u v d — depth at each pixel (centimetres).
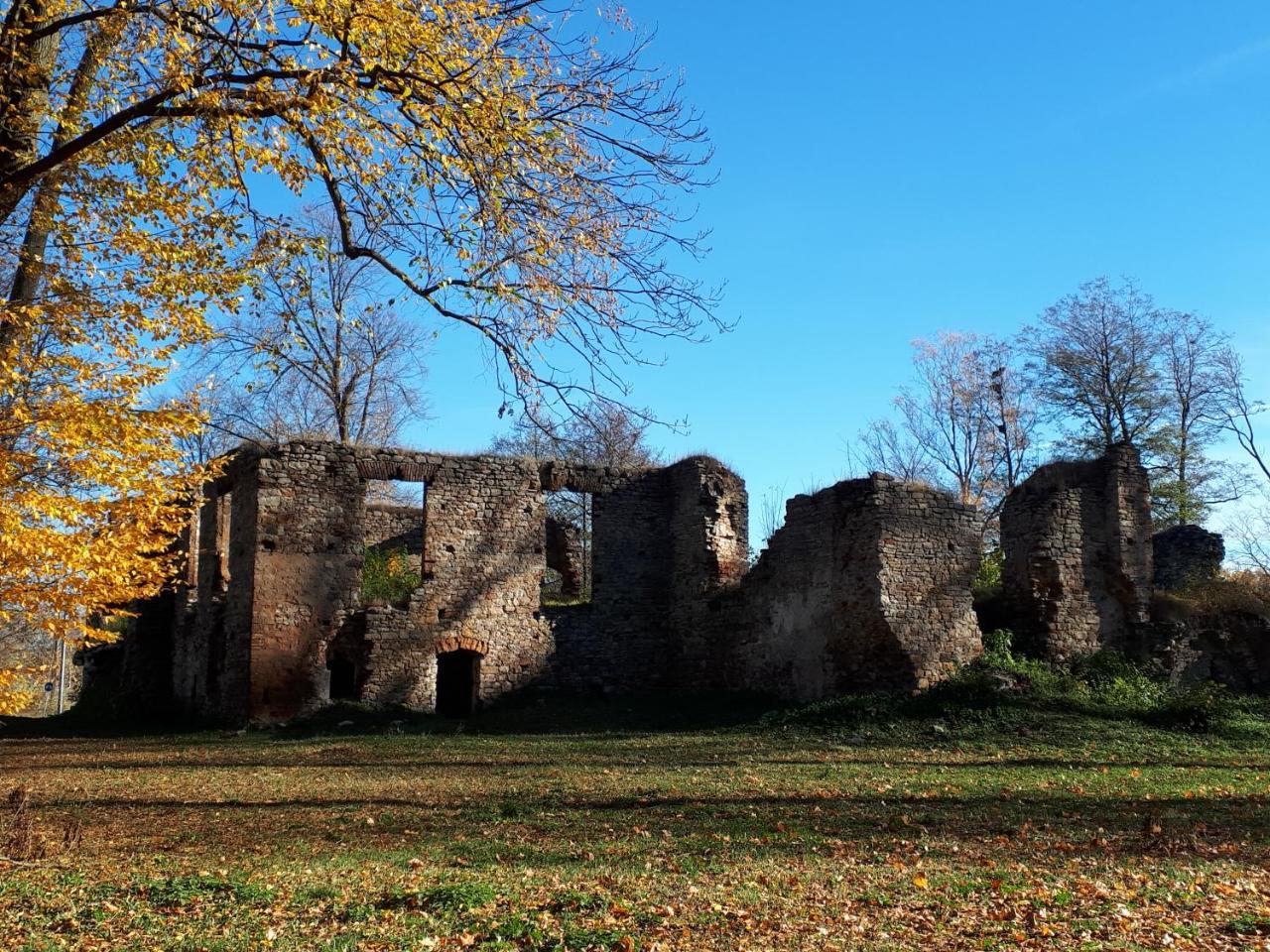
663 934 766
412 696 2530
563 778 1582
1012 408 4350
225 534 2755
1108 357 4197
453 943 756
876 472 2305
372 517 3284
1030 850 1049
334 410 3375
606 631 2767
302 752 2016
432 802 1394
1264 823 1181
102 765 1897
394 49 1050
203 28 1049
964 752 1802
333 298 2825
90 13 1053
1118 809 1268
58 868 1005
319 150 1105
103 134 1045
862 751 1831
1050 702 2103
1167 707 2062
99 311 1109
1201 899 832
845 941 745
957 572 2331
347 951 732
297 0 1016
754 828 1181
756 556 2816
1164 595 2616
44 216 1123
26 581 1070
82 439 1060
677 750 1902
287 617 2430
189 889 897
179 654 2864
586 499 4281
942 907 823
